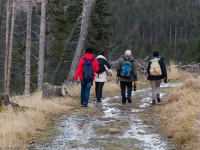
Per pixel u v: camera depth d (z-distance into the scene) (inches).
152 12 5280.5
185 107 331.9
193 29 4645.7
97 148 237.1
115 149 235.0
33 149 233.3
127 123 321.7
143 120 336.8
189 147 230.4
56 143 249.6
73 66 685.3
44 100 439.5
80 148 237.0
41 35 773.3
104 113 378.3
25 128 274.7
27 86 782.5
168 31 4896.7
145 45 3722.9
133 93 567.8
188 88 454.9
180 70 892.0
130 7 5187.0
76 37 1165.7
